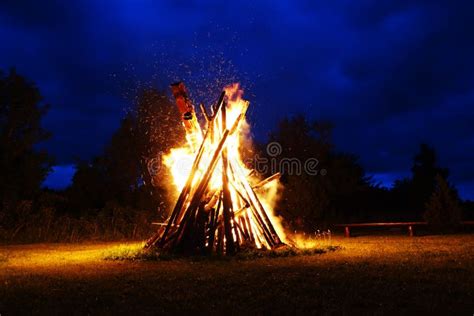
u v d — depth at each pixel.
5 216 20.47
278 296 7.04
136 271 9.76
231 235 12.23
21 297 7.30
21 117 21.61
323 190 23.55
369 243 15.38
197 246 12.33
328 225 23.14
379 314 5.97
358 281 7.96
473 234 18.86
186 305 6.67
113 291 7.68
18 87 21.45
